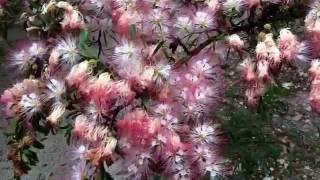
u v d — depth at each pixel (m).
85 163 0.73
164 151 0.69
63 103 0.71
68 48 0.72
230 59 1.26
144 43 0.75
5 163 1.12
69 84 0.68
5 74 1.27
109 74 0.67
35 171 1.10
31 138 0.77
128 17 0.76
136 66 0.69
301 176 1.10
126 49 0.71
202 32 0.80
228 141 0.95
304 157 1.14
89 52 0.72
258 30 0.84
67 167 1.08
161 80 0.68
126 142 0.68
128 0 0.79
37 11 0.89
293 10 0.82
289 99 1.31
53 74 0.73
